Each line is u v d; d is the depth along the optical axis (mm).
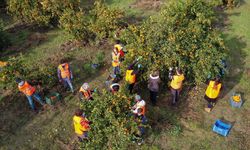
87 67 16016
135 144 12406
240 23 18875
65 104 14227
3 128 13383
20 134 13141
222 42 14242
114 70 14953
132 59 13930
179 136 12766
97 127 11305
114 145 11203
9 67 14055
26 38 18297
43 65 16125
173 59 13578
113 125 11195
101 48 17172
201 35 14320
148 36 14023
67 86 14789
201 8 16656
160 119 13391
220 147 12367
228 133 12828
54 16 18469
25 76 14312
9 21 19859
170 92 14531
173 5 16594
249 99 14219
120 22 18203
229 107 13883
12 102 14445
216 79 12875
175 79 13039
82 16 17219
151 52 13664
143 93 14555
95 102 11867
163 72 14000
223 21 19109
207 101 13852
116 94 11875
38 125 13438
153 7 20453
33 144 12742
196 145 12445
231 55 16516
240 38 17688
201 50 13672
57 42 17891
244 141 12531
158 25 14383
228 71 15359
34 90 13570
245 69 15703
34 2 18047
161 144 12492
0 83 14336
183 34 13938
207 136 12750
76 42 17609
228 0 19766
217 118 13430
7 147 12680
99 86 15000
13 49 17500
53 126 13367
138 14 19859
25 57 16828
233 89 14688
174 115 13570
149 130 12930
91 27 16797
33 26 19141
